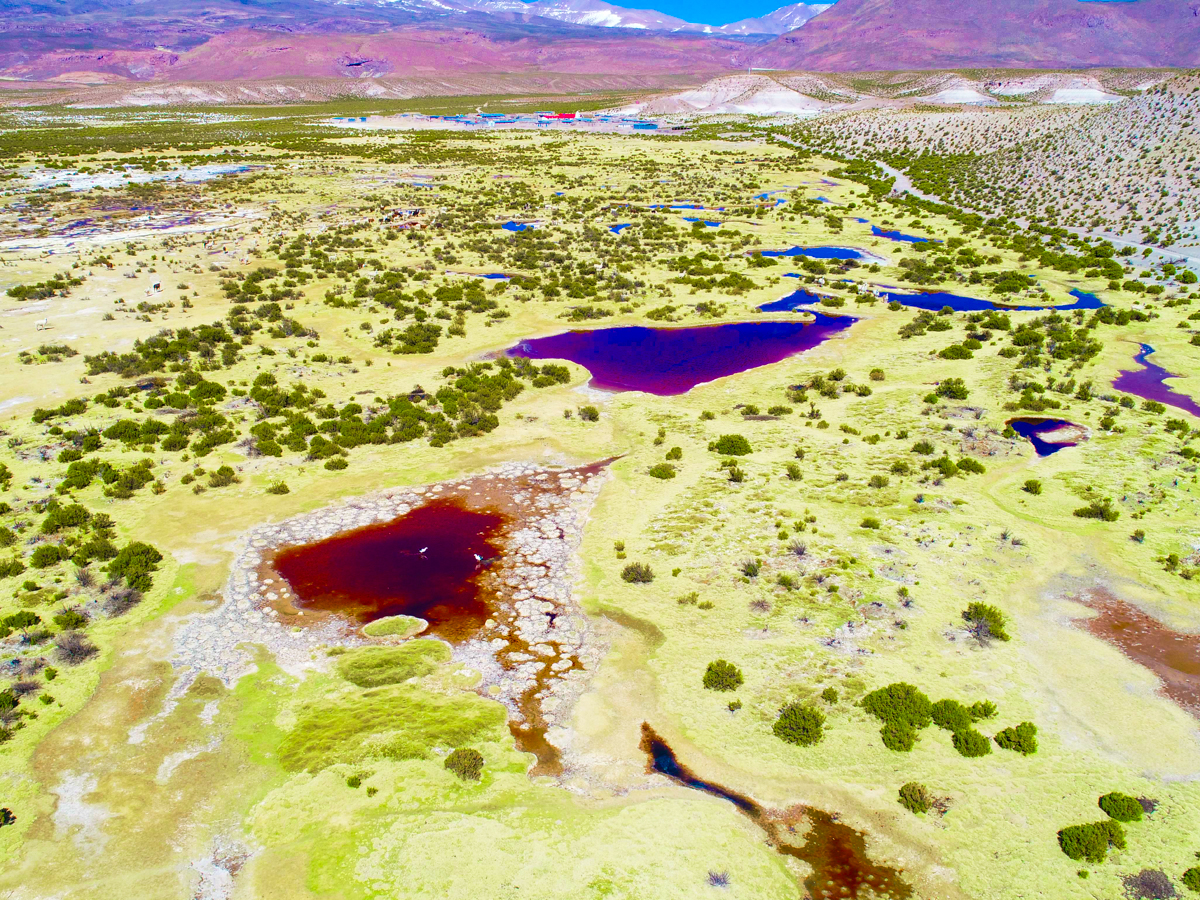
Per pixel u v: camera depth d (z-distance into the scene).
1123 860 18.70
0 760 21.72
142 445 40.41
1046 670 24.73
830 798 20.58
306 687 24.72
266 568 30.86
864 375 50.56
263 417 44.06
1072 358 51.44
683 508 34.75
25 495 35.59
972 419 42.91
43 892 18.19
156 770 21.50
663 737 22.70
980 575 29.36
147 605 28.42
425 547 32.38
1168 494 34.44
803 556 30.66
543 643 26.73
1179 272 70.81
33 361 51.22
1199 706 23.31
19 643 26.20
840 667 24.94
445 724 23.17
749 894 18.09
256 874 18.64
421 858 18.94
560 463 39.44
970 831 19.56
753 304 65.94
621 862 18.81
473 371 51.28
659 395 48.44
